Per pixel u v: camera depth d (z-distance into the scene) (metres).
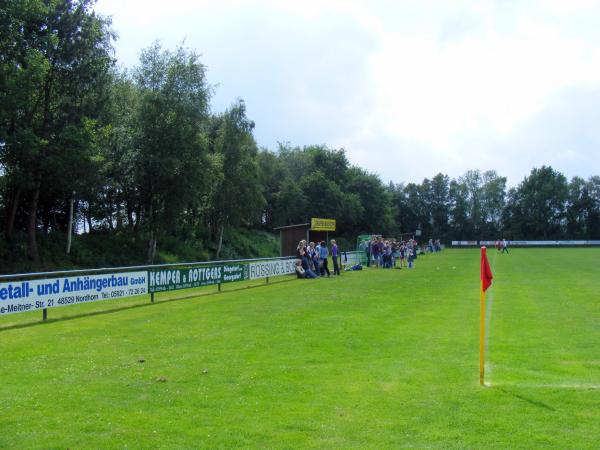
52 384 7.06
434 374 7.52
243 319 12.68
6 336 10.62
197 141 38.59
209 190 41.69
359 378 7.32
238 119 50.09
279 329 11.24
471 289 19.91
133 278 15.69
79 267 32.75
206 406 6.17
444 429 5.41
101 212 41.19
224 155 47.97
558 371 7.67
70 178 30.22
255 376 7.44
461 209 121.19
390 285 21.89
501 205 121.19
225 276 20.42
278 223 73.00
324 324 11.85
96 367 7.96
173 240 46.09
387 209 95.56
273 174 74.81
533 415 5.80
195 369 7.84
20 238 31.75
